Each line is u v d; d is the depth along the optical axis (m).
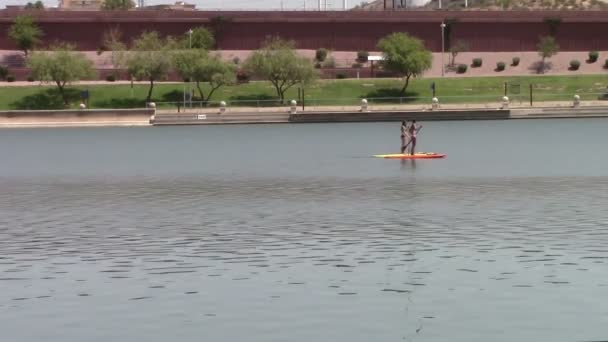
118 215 78.00
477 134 177.00
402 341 41.25
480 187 93.44
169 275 53.69
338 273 53.56
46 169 125.25
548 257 56.81
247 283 51.38
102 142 176.38
